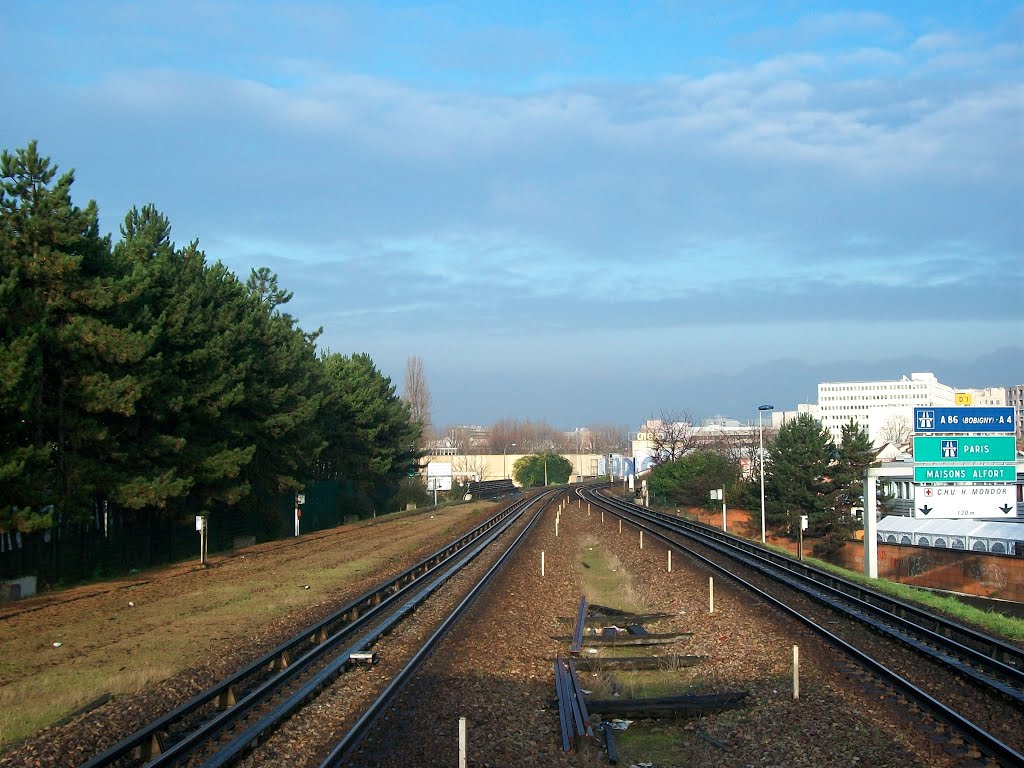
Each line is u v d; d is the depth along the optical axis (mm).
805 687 14820
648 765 11617
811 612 22766
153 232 40750
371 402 68375
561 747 12258
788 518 59656
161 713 12984
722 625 21219
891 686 14594
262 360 45250
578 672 16766
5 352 24938
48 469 28391
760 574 30953
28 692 14188
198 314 36188
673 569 32719
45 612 23156
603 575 33156
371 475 69250
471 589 25938
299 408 47406
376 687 14555
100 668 16000
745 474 80875
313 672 15672
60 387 29156
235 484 39844
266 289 58938
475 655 17578
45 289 28578
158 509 35656
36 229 28000
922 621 21359
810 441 61812
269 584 28188
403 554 38094
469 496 93062
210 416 37031
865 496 35500
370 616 21344
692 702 14062
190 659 16734
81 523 31453
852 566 57406
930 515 32375
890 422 139625
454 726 12594
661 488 86875
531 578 30359
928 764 10836
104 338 28656
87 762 10102
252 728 11648
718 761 11531
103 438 29266
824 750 11492
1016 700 13406
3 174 28156
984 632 20234
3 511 24578
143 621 21312
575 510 71875
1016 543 44438
